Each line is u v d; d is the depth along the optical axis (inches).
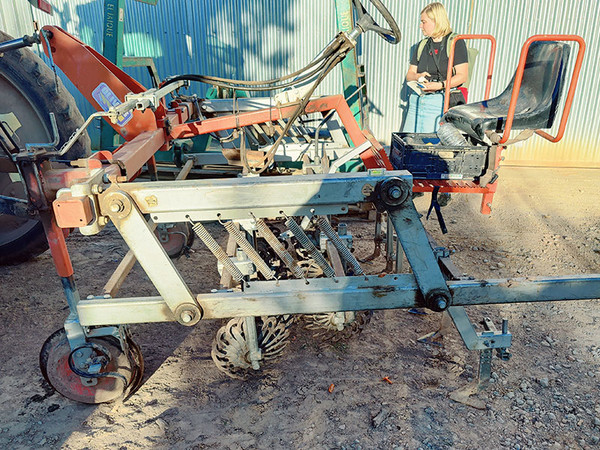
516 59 281.4
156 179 157.2
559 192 240.4
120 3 180.5
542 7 269.7
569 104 116.7
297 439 90.9
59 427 94.8
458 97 189.6
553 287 93.1
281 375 109.7
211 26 293.9
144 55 302.4
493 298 93.0
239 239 90.3
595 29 269.4
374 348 119.6
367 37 285.4
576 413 97.0
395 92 294.8
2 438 92.0
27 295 146.2
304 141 214.5
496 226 198.7
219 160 194.9
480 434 91.7
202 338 124.8
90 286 150.7
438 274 89.4
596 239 183.0
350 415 96.7
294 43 293.9
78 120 149.2
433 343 121.3
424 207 222.5
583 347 118.6
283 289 90.7
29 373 111.7
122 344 94.3
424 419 95.3
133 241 83.5
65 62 133.1
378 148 152.8
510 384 105.7
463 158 125.2
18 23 299.0
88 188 77.9
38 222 158.6
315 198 83.6
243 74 302.7
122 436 92.1
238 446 89.4
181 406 100.3
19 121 140.8
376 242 162.9
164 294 87.4
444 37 188.1
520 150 297.0
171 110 159.0
